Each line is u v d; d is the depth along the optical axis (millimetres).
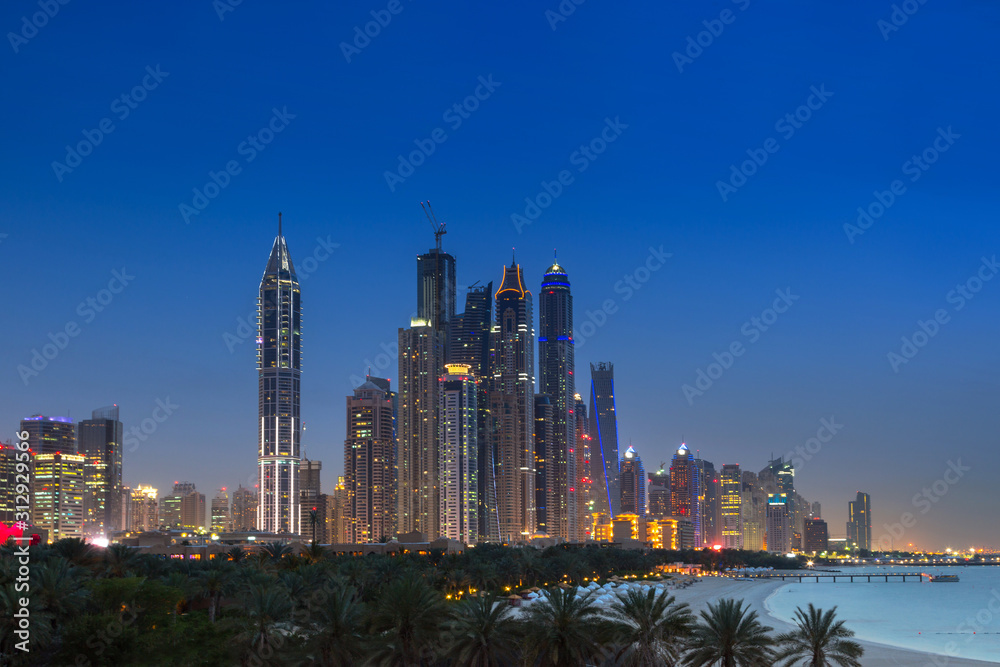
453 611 102438
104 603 125562
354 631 105250
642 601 96375
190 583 148000
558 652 96500
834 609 99250
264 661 105875
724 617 95000
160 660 111438
